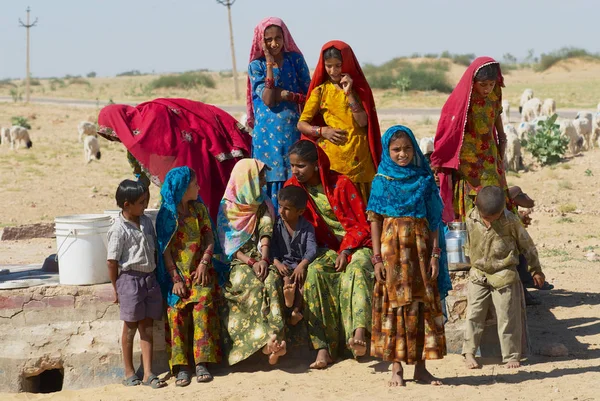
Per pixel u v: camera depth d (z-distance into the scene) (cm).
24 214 1761
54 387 708
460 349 682
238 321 646
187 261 643
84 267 661
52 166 2616
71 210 1819
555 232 1337
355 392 575
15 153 3027
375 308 586
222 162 792
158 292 632
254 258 670
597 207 1593
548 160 2091
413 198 574
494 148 759
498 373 614
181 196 643
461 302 685
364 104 707
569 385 568
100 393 617
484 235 624
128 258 622
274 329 632
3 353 652
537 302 838
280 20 762
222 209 675
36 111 5497
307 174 691
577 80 7944
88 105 6712
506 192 790
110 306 661
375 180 586
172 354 629
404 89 6284
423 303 577
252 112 820
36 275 741
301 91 788
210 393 590
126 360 635
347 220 686
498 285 621
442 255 595
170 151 759
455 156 745
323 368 644
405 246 573
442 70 9044
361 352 613
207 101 6688
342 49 698
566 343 696
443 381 596
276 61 771
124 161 2748
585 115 2381
